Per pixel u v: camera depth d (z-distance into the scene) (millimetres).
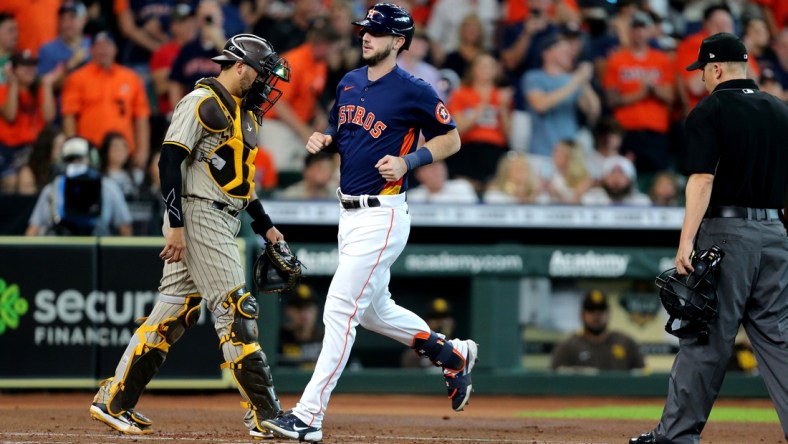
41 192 34719
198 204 19922
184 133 19328
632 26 44969
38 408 28891
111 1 44875
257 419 20031
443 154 19953
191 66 42250
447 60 44531
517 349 37281
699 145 18531
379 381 36312
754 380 37188
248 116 20453
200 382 32812
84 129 40969
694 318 18531
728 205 18859
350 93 20359
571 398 36656
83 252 33094
